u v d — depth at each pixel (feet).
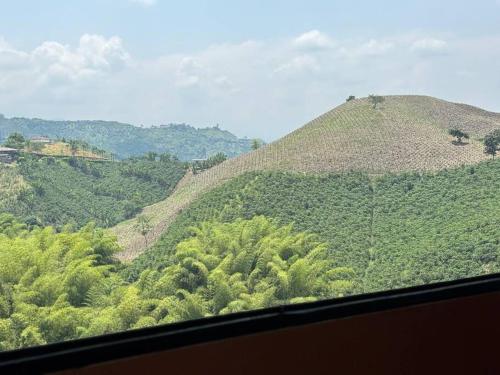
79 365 4.59
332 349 5.91
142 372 4.81
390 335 6.37
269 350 5.49
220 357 5.20
